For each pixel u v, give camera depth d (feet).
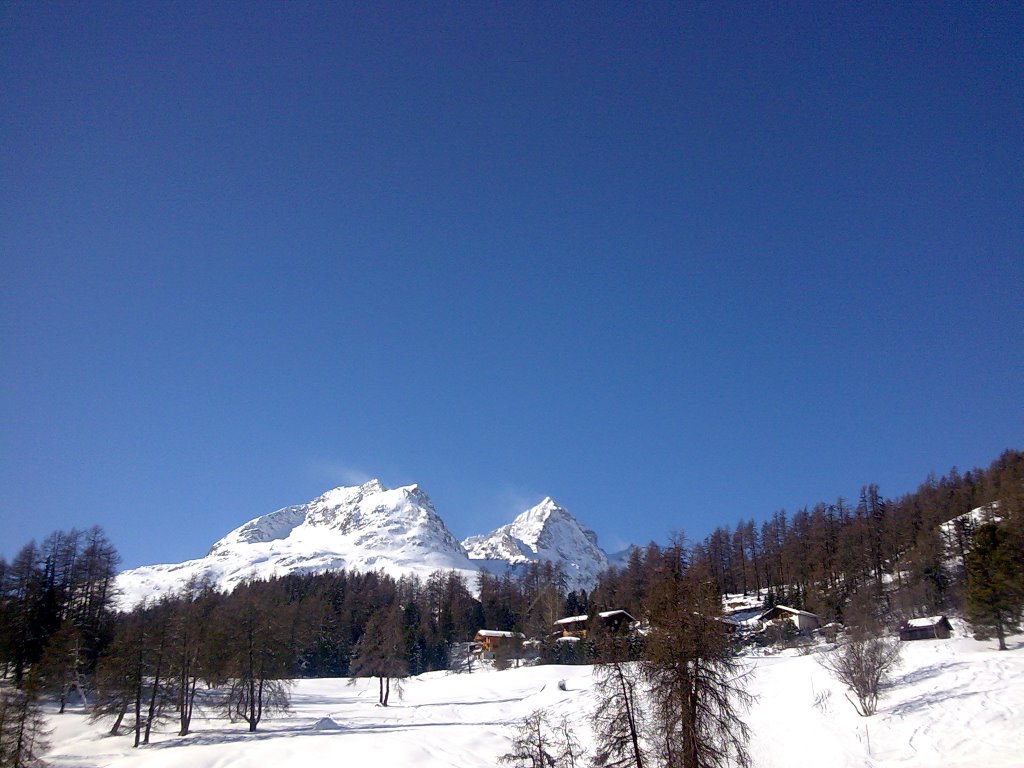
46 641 277.03
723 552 559.38
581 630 440.04
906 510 488.44
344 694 349.82
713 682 115.44
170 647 251.19
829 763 159.02
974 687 182.29
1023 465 461.78
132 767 185.37
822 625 350.23
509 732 216.54
